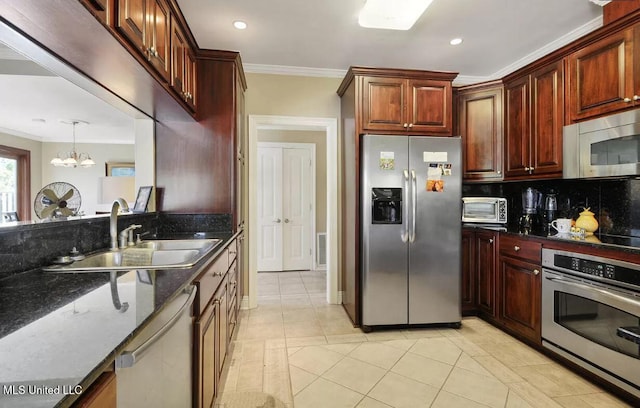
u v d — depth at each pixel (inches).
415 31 100.7
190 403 47.6
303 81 131.0
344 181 128.3
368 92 108.3
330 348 94.8
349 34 102.7
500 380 77.6
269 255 193.8
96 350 23.1
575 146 88.3
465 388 74.5
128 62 55.2
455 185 107.8
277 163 194.5
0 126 184.2
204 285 54.5
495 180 116.8
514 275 98.3
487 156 117.8
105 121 171.6
